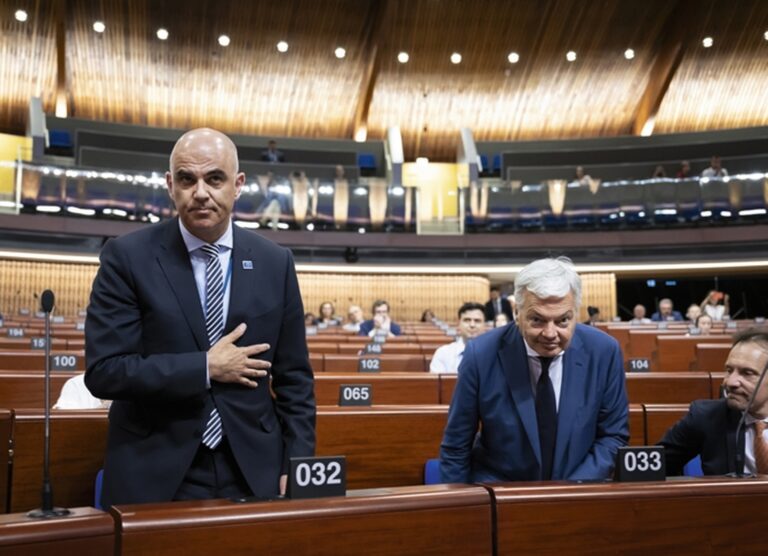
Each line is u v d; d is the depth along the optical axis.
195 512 1.24
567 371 2.29
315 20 16.58
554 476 2.24
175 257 2.05
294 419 2.11
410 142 19.27
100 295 2.00
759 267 15.12
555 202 15.26
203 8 16.06
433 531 1.36
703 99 18.39
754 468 2.42
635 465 1.63
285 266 2.18
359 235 14.91
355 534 1.31
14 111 17.06
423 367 5.88
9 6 15.34
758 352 2.41
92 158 15.49
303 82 17.86
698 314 11.38
